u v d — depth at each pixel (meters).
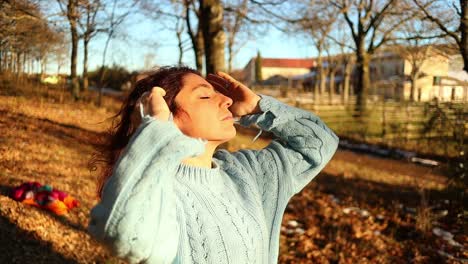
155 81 1.55
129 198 1.14
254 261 1.53
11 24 13.95
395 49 25.83
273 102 1.97
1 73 20.55
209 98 1.57
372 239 6.88
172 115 1.47
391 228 7.36
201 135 1.51
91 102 22.41
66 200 6.60
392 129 18.08
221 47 8.99
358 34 22.81
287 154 1.91
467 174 7.52
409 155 14.32
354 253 6.43
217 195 1.54
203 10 8.94
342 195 9.07
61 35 20.95
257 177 1.82
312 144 1.92
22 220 5.76
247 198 1.67
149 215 1.16
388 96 38.41
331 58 41.66
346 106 21.70
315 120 2.02
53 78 28.72
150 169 1.17
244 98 1.95
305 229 7.17
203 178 1.54
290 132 1.95
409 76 34.97
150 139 1.21
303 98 36.62
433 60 21.72
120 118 1.63
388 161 14.00
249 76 78.00
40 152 9.61
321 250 6.48
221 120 1.55
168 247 1.23
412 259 6.34
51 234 5.69
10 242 5.23
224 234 1.43
